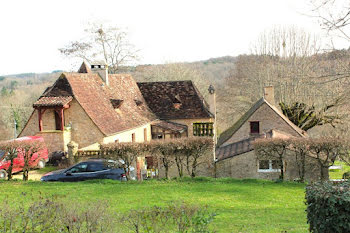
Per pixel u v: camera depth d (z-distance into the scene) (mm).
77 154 26047
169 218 8836
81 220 8484
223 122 62375
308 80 16625
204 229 8312
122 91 37875
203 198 16406
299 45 44469
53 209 8867
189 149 21016
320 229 9102
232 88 58031
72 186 18609
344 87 19031
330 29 12430
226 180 20281
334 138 21172
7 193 17062
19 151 20812
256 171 23438
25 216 8680
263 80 47750
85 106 29500
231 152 25016
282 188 18688
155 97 41812
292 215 13719
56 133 29188
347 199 8727
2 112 59375
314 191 9500
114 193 17125
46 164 28234
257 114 29453
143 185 18938
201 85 64750
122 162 21094
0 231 8461
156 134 37875
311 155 22297
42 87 64500
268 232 11070
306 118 38125
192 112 39906
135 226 8547
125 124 32406
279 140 21266
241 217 13344
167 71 64562
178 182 19719
